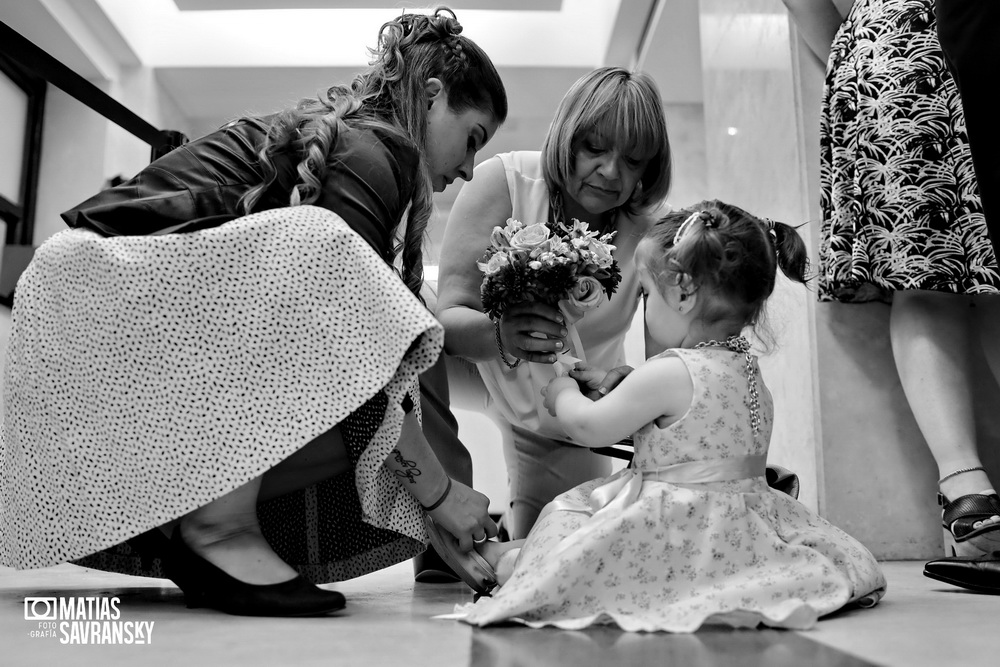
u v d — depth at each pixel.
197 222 1.41
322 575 1.74
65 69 2.27
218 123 8.25
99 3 6.56
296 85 7.51
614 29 6.61
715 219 1.58
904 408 2.71
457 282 2.21
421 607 1.52
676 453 1.48
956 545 2.10
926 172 2.32
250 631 1.20
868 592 1.47
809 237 2.85
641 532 1.38
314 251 1.37
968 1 1.55
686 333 1.62
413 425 1.57
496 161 2.30
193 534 1.40
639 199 2.18
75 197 6.69
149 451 1.35
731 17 3.88
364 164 1.50
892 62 2.40
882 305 2.75
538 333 1.69
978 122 1.54
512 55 7.16
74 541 1.38
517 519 2.52
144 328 1.37
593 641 1.15
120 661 0.98
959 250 2.29
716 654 1.05
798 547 1.42
